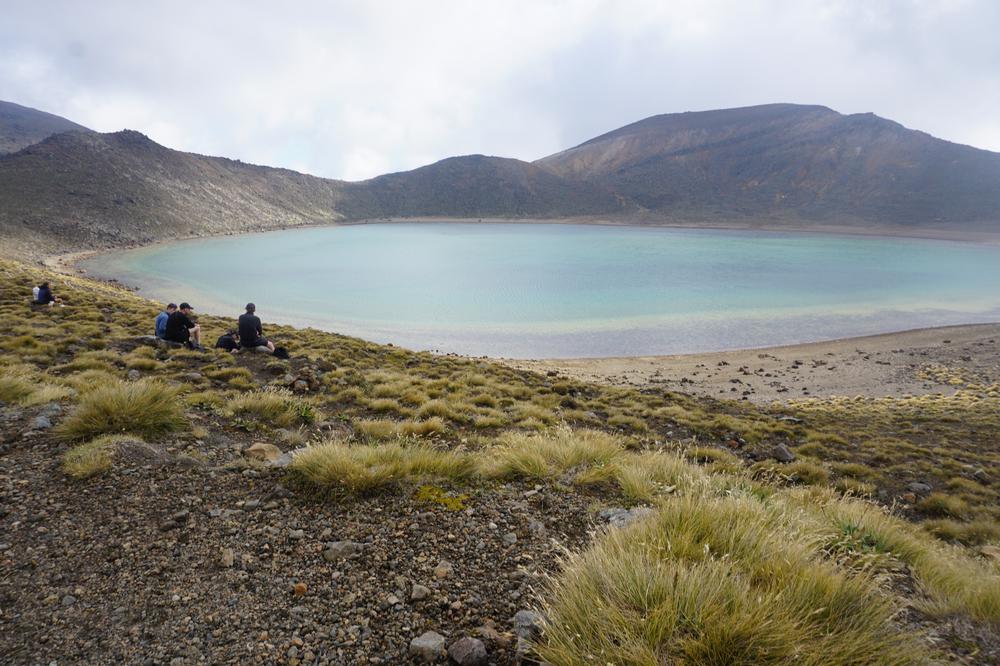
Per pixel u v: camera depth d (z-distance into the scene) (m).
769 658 2.65
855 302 93.50
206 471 6.00
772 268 148.12
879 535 5.20
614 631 2.85
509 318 74.44
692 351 56.84
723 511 4.31
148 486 5.44
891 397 35.16
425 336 61.59
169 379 11.99
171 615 3.50
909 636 2.88
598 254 185.50
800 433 18.03
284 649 3.20
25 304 22.09
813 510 6.09
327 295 92.38
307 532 4.71
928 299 97.88
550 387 22.03
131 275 109.69
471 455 7.19
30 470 5.63
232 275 116.94
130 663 3.06
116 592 3.72
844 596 3.21
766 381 41.72
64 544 4.30
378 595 3.77
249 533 4.64
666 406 20.78
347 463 5.86
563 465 6.97
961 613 3.65
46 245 158.00
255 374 14.54
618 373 43.81
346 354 22.42
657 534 3.98
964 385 39.91
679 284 114.25
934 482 13.63
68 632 3.30
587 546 4.50
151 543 4.39
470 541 4.62
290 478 5.84
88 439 6.57
